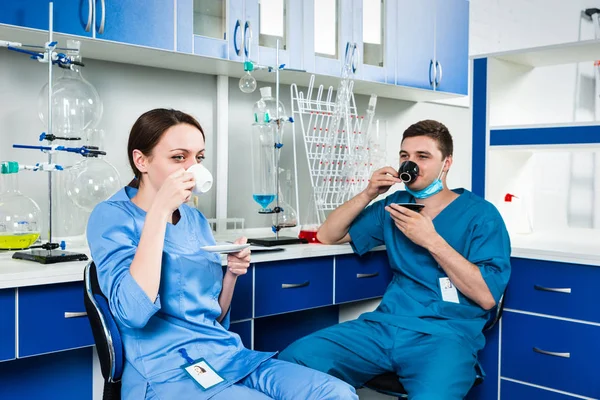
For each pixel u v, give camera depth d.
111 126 2.34
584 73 4.40
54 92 1.93
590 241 2.53
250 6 2.34
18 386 1.89
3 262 1.73
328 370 1.88
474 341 1.97
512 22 4.05
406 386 1.84
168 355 1.34
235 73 2.59
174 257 1.39
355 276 2.37
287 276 2.14
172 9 2.11
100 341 1.30
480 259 1.99
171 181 1.26
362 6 2.70
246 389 1.31
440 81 3.06
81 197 1.94
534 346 2.28
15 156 2.11
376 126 2.68
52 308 1.62
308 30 2.53
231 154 2.73
